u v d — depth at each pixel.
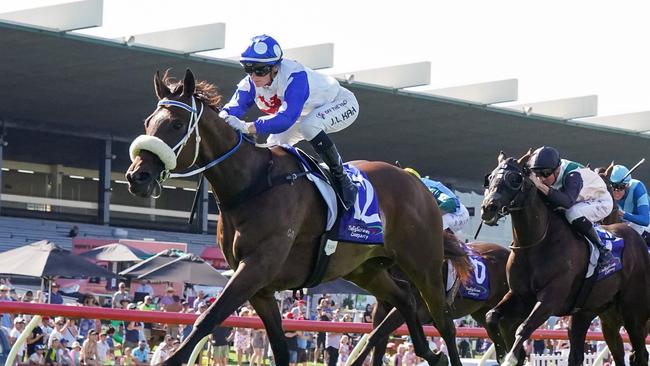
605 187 6.95
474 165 31.45
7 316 9.95
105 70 20.55
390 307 6.98
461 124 25.50
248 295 4.88
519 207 6.47
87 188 33.31
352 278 6.11
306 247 5.27
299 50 21.12
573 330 7.44
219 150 4.99
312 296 16.55
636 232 7.38
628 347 12.06
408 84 22.11
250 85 5.44
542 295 6.59
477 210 30.33
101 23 17.89
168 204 34.94
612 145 28.31
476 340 16.48
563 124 25.52
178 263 14.36
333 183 5.38
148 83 21.62
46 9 18.05
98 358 9.53
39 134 28.73
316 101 5.46
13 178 31.38
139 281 15.73
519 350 6.37
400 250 5.87
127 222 33.81
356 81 22.39
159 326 12.23
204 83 5.10
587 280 6.80
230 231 5.07
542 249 6.64
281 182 5.10
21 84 21.98
